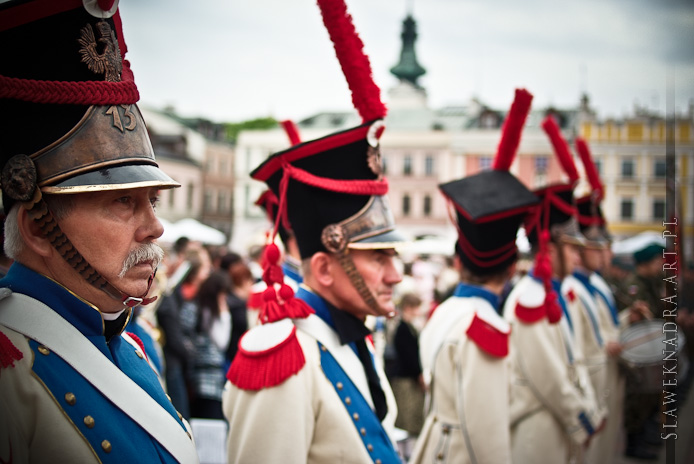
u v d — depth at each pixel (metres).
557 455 3.53
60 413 1.26
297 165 2.07
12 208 1.31
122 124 1.33
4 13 1.23
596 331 5.12
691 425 5.93
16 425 1.22
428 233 39.72
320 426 1.94
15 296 1.31
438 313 3.15
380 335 4.94
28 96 1.25
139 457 1.32
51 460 1.24
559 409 3.46
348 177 2.07
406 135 39.81
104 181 1.27
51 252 1.31
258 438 1.86
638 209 32.25
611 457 5.49
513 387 3.61
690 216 6.64
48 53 1.29
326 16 2.11
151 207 1.39
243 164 37.88
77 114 1.29
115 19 1.39
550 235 4.06
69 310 1.34
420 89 43.28
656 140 32.25
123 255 1.33
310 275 2.13
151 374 1.54
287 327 1.95
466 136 39.22
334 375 2.01
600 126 32.50
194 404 4.67
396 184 39.97
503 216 2.97
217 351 4.82
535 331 3.51
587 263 5.33
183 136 35.44
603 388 5.05
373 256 2.08
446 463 2.84
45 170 1.26
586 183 5.47
